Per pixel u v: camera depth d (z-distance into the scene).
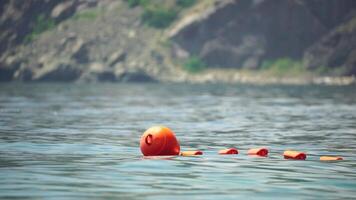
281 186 45.94
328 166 54.91
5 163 55.22
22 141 71.25
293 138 76.75
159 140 60.44
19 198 41.22
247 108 128.88
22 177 48.47
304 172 51.81
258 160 58.25
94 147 66.56
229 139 75.62
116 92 194.12
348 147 68.31
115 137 76.44
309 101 151.88
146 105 136.88
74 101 148.88
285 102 148.00
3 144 68.44
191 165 54.91
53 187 44.81
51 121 97.31
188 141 73.50
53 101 147.88
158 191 43.88
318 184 46.72
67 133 80.31
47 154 61.00
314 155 61.97
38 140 72.38
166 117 106.81
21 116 105.88
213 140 74.56
